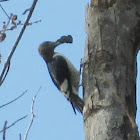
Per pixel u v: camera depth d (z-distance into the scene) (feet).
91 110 33.73
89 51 36.24
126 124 32.17
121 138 31.58
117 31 35.94
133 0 37.19
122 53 35.22
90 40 36.55
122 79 34.14
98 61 35.37
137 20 36.60
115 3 36.94
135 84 35.09
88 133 33.24
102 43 35.78
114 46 35.47
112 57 35.12
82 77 36.42
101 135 31.96
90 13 37.50
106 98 33.40
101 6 37.22
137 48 36.35
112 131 31.83
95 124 32.76
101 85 34.19
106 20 36.47
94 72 35.12
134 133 31.73
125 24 36.24
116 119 32.30
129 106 33.42
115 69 34.53
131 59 35.42
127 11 36.65
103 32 36.14
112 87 32.89
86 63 35.99
